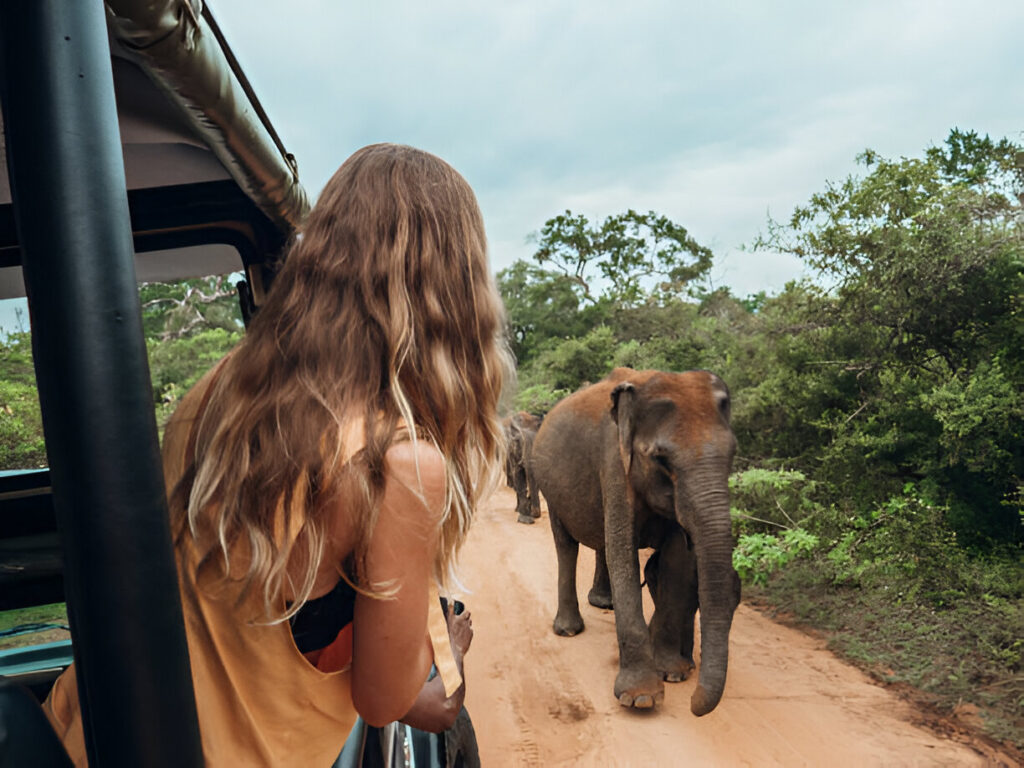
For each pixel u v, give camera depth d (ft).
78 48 2.40
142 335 2.54
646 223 154.51
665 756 13.58
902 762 12.92
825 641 18.89
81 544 2.42
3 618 16.97
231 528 3.48
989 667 16.02
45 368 2.41
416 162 4.15
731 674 17.12
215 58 4.82
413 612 3.59
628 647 16.16
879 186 24.97
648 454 15.93
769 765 13.05
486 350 4.21
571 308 132.16
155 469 2.54
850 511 24.20
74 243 2.37
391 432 3.54
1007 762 12.83
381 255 3.87
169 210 8.03
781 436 29.27
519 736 14.74
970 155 25.40
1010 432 20.51
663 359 54.75
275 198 7.31
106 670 2.47
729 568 14.67
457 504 3.87
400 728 7.40
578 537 20.40
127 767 2.52
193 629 3.61
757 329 33.53
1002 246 22.26
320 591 3.79
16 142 2.37
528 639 20.35
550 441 21.03
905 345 24.80
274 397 3.58
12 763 2.77
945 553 20.12
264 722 3.72
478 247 4.24
